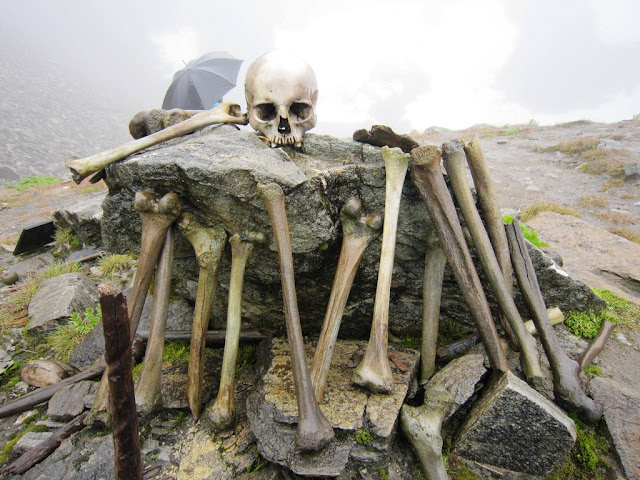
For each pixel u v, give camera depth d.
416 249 0.77
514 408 0.58
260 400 0.64
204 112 0.81
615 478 0.61
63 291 1.16
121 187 0.75
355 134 0.80
